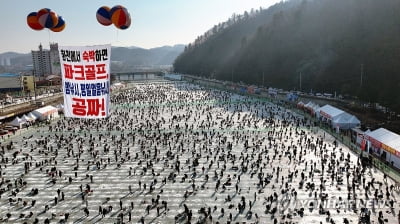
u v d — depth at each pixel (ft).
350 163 187.83
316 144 228.22
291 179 165.58
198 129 285.64
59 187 159.12
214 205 138.82
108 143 238.27
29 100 373.61
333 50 491.72
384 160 185.06
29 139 250.57
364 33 451.53
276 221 122.42
